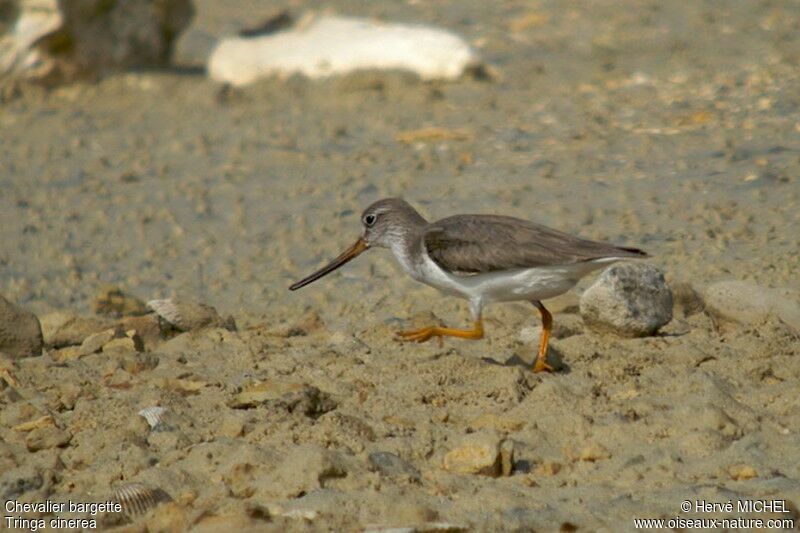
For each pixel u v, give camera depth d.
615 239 15.32
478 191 17.28
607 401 10.59
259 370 11.80
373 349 12.26
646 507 8.66
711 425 9.80
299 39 23.77
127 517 8.89
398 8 29.19
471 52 22.80
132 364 11.92
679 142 18.53
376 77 22.50
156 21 24.47
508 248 11.20
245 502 8.84
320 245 16.11
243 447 9.57
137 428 10.21
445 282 11.70
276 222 16.91
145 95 23.05
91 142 20.59
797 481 8.94
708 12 26.94
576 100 21.09
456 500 8.93
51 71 23.38
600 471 9.39
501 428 10.12
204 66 24.97
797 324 12.23
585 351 11.71
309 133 20.34
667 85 21.64
